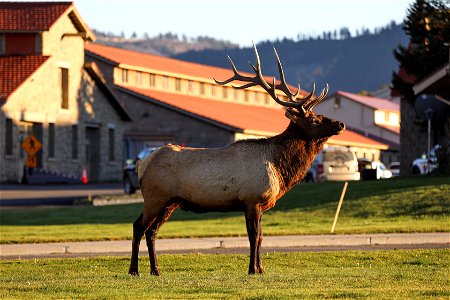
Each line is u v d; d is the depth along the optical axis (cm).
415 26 11844
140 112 17912
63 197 11631
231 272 4400
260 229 4091
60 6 15500
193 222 7612
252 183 4053
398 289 3506
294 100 4228
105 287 3641
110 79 18100
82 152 16225
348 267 4612
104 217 8631
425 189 8069
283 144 4128
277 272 4253
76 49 16012
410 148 12900
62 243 6003
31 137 13625
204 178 4069
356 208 7800
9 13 15238
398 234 6162
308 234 6328
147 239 4175
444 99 9869
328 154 12025
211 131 17488
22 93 14500
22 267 4778
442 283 3756
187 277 4038
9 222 8350
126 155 17875
